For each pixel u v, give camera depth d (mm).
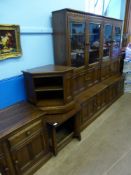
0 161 1335
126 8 3656
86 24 2203
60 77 1879
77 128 2084
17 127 1417
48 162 1798
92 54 2619
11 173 1437
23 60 1937
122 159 1803
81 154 1899
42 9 1995
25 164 1562
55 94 2086
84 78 2490
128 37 3852
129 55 3447
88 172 1659
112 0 3465
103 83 2945
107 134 2252
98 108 2691
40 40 2074
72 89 1951
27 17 1858
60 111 1836
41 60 2156
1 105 1801
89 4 2850
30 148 1574
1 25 1603
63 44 2062
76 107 2018
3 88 1780
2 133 1332
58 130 2174
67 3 2334
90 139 2156
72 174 1646
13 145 1396
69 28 1972
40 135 1659
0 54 1664
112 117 2697
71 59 2168
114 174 1619
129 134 2240
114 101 3279
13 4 1689
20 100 1998
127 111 2891
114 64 3404
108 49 3039
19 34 1785
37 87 1879
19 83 1939
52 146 1825
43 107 1829
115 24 2973
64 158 1848
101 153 1904
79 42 2260
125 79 3629
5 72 1786
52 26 2154
